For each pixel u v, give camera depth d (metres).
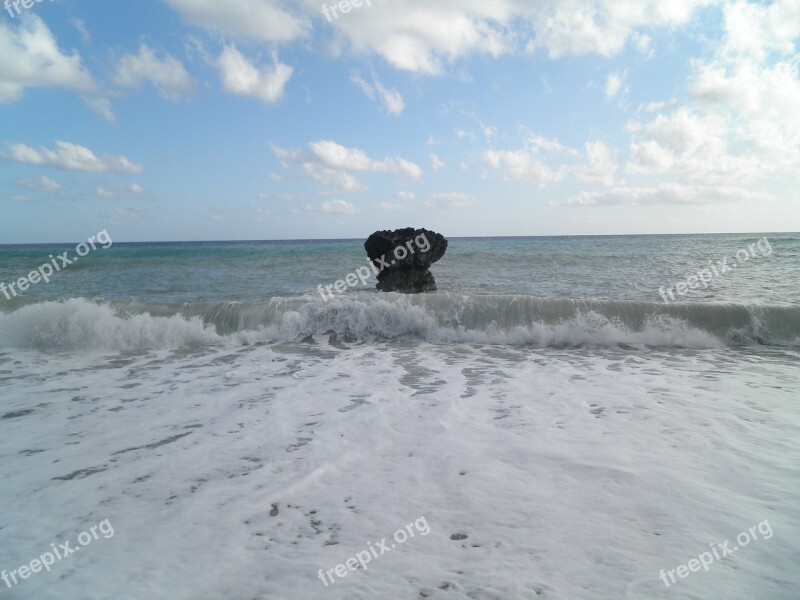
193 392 5.66
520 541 2.66
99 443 4.15
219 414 4.87
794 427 4.29
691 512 2.92
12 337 8.25
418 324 8.90
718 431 4.22
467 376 6.34
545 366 6.86
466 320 8.91
